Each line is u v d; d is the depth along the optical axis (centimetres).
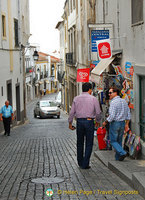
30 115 4028
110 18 1315
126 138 998
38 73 7738
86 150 821
